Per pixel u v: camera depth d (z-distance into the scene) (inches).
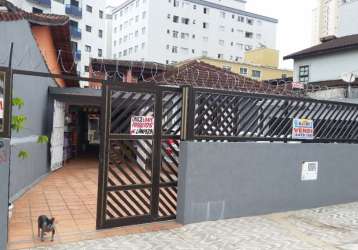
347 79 606.5
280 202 278.8
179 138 245.4
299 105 283.6
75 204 286.4
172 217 245.9
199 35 2455.7
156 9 2317.9
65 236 209.9
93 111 687.1
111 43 2770.7
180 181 242.1
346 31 960.9
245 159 260.8
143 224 235.6
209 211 247.6
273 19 2765.7
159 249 196.2
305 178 290.8
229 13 2576.3
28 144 337.4
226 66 1630.2
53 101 442.6
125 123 225.5
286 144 280.2
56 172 448.1
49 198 304.8
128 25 2529.5
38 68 373.4
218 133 252.4
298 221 258.8
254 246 205.9
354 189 321.4
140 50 2379.4
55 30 446.9
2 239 182.5
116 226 226.7
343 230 241.4
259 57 1835.6
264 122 270.7
